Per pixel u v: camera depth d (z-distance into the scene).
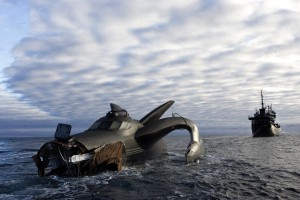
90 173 17.97
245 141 62.41
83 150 17.52
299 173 18.80
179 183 15.66
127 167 20.64
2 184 16.06
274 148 40.91
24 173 20.08
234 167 21.27
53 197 13.24
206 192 13.73
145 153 22.50
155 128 22.72
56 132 18.41
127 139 20.83
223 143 54.78
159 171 19.27
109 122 21.20
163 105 26.58
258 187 14.79
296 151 35.75
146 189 14.43
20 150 44.41
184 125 24.80
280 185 15.27
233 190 14.16
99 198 13.02
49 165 19.33
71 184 15.84
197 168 20.59
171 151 34.34
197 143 24.11
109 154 18.38
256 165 22.50
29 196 13.43
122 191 14.16
